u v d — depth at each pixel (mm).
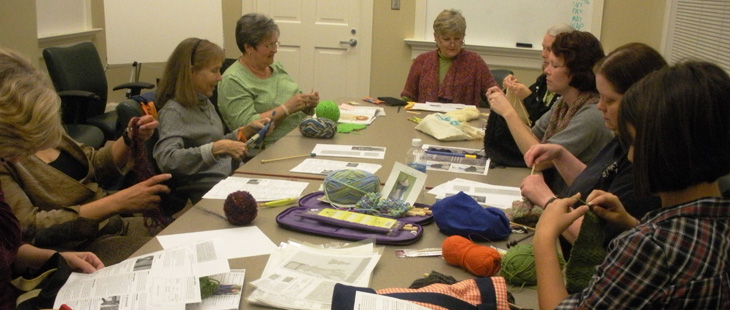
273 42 3213
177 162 2471
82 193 2078
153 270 1333
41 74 1288
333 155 2488
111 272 1348
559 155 1994
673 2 4117
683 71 896
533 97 3008
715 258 891
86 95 3770
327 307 1224
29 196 1968
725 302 896
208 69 2580
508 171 2307
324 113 2986
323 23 5309
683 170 884
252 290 1318
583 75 2076
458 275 1404
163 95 2609
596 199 1306
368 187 1798
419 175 1836
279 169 2271
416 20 5113
